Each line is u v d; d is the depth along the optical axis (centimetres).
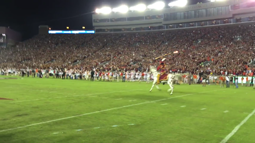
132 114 917
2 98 1368
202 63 4269
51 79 3809
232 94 1820
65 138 594
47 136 610
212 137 619
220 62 4041
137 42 6303
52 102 1228
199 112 981
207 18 5984
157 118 848
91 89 2047
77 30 7819
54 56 6372
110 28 7638
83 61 5744
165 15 6669
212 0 5884
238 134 651
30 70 5116
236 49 4409
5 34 7694
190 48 5112
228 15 5681
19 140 575
